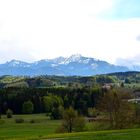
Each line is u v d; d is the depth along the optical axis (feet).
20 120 597.93
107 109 303.68
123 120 302.86
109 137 189.16
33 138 194.39
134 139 180.14
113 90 314.76
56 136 198.49
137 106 325.01
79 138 186.19
